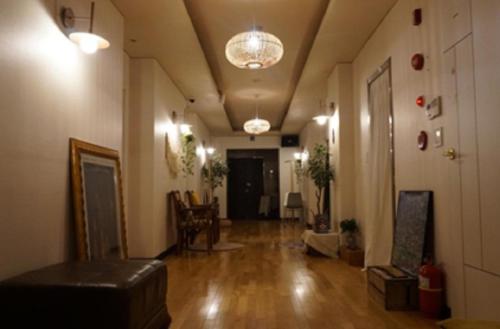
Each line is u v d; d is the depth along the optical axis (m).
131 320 1.94
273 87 7.46
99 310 1.91
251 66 4.25
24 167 2.28
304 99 7.96
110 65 3.78
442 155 3.05
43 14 2.51
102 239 3.15
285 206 11.55
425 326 2.90
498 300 2.36
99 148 3.36
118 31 4.03
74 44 2.96
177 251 6.36
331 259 5.84
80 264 2.39
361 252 5.38
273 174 13.36
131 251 5.41
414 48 3.56
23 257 2.25
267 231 9.69
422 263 3.26
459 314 2.83
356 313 3.24
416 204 3.47
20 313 1.92
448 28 2.94
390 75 4.17
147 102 5.54
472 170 2.63
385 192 4.38
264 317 3.17
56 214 2.64
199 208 6.54
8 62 2.12
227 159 13.41
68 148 2.85
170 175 6.59
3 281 2.00
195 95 7.67
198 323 3.04
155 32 4.64
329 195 7.04
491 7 2.40
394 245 3.91
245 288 4.12
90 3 3.29
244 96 8.21
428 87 3.28
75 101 2.98
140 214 5.46
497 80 2.35
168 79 6.41
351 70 5.89
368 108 4.99
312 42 5.38
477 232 2.58
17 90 2.21
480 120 2.53
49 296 1.92
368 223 4.99
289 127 11.63
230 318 3.15
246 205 13.48
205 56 5.72
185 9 4.07
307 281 4.43
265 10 4.37
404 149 3.81
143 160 5.51
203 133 10.77
